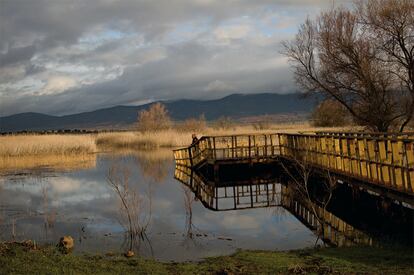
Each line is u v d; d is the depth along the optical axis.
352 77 31.64
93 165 35.38
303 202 19.16
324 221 15.36
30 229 15.10
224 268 9.70
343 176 17.12
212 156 27.17
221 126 65.69
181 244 12.81
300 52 34.28
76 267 9.48
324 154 19.56
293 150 25.03
